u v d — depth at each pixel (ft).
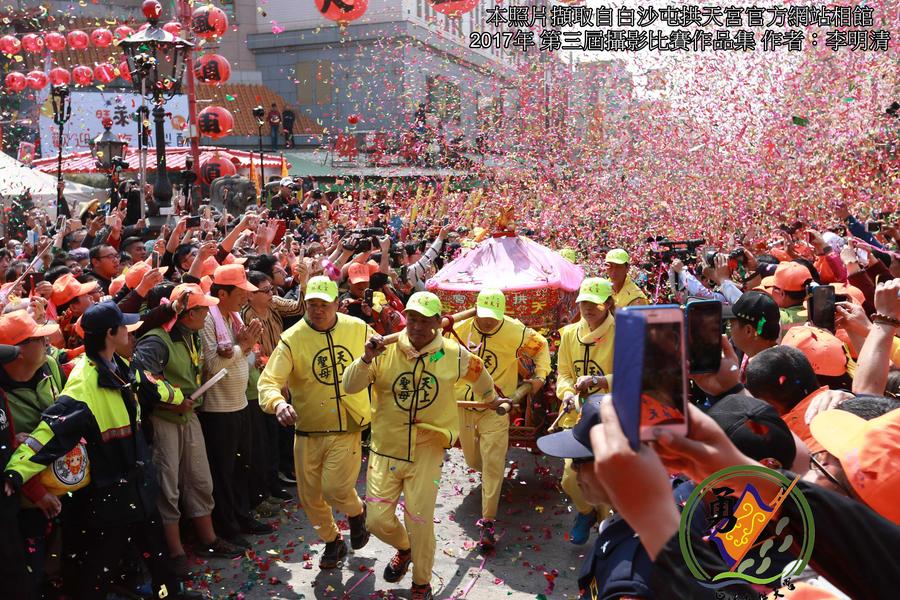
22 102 68.64
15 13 70.13
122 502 14.26
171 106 65.57
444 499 22.75
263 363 21.04
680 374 4.00
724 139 35.68
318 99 92.84
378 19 86.12
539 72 42.75
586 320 19.90
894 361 12.23
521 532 20.38
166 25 39.65
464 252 26.04
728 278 20.61
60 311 18.70
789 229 26.76
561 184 38.27
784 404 9.65
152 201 39.11
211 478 18.25
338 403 17.28
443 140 54.60
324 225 34.12
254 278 20.97
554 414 22.75
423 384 16.28
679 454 4.80
